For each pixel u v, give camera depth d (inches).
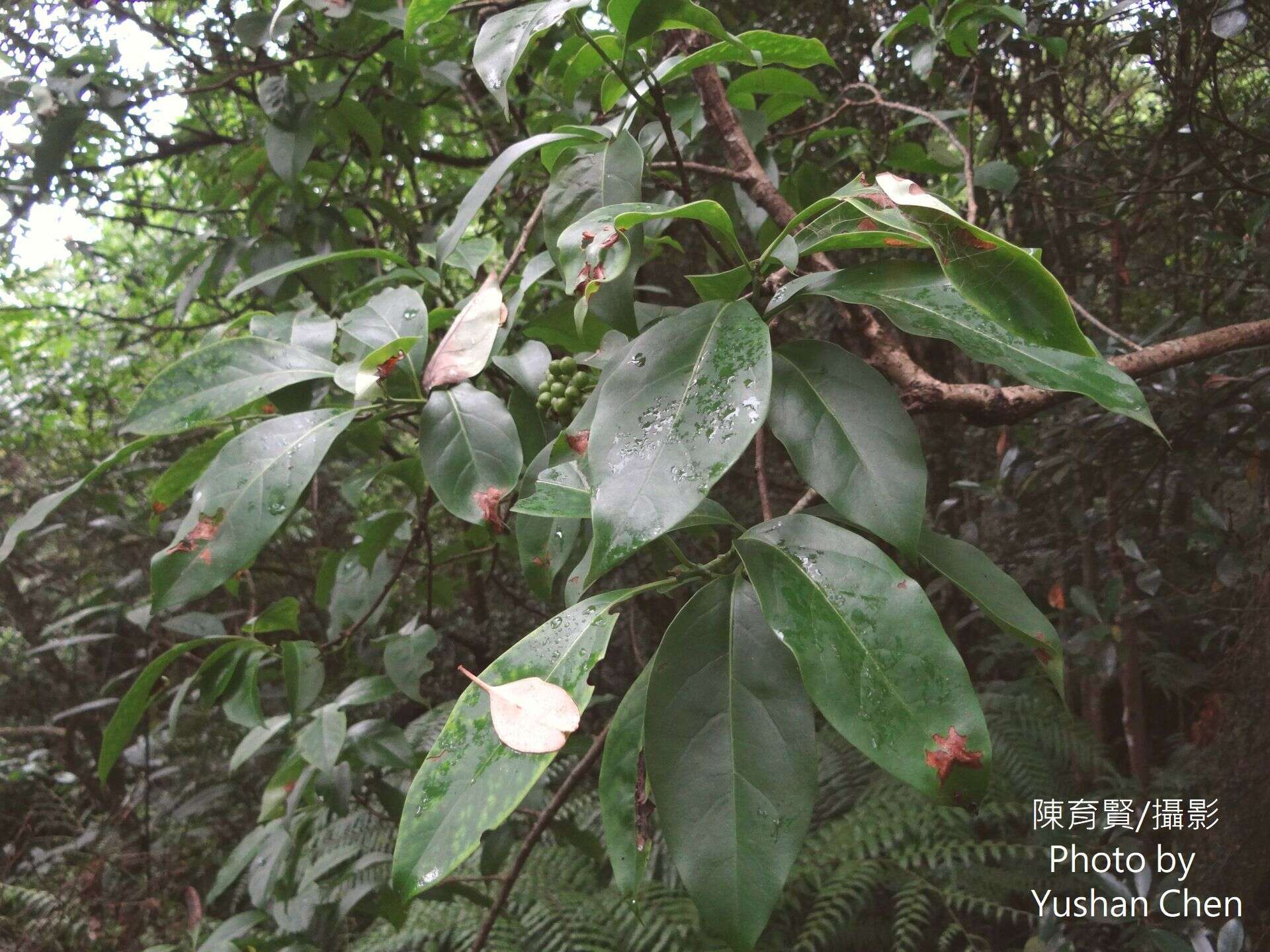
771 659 29.7
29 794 162.6
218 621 67.6
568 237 33.4
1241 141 81.3
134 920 128.3
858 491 28.9
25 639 152.6
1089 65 96.7
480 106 105.4
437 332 62.2
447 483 40.4
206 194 97.2
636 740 32.8
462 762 27.2
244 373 42.4
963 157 63.4
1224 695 105.3
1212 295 99.7
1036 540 115.3
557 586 92.4
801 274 38.8
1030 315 25.0
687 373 27.9
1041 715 138.1
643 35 37.0
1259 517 91.4
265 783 156.8
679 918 120.2
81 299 172.6
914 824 124.6
